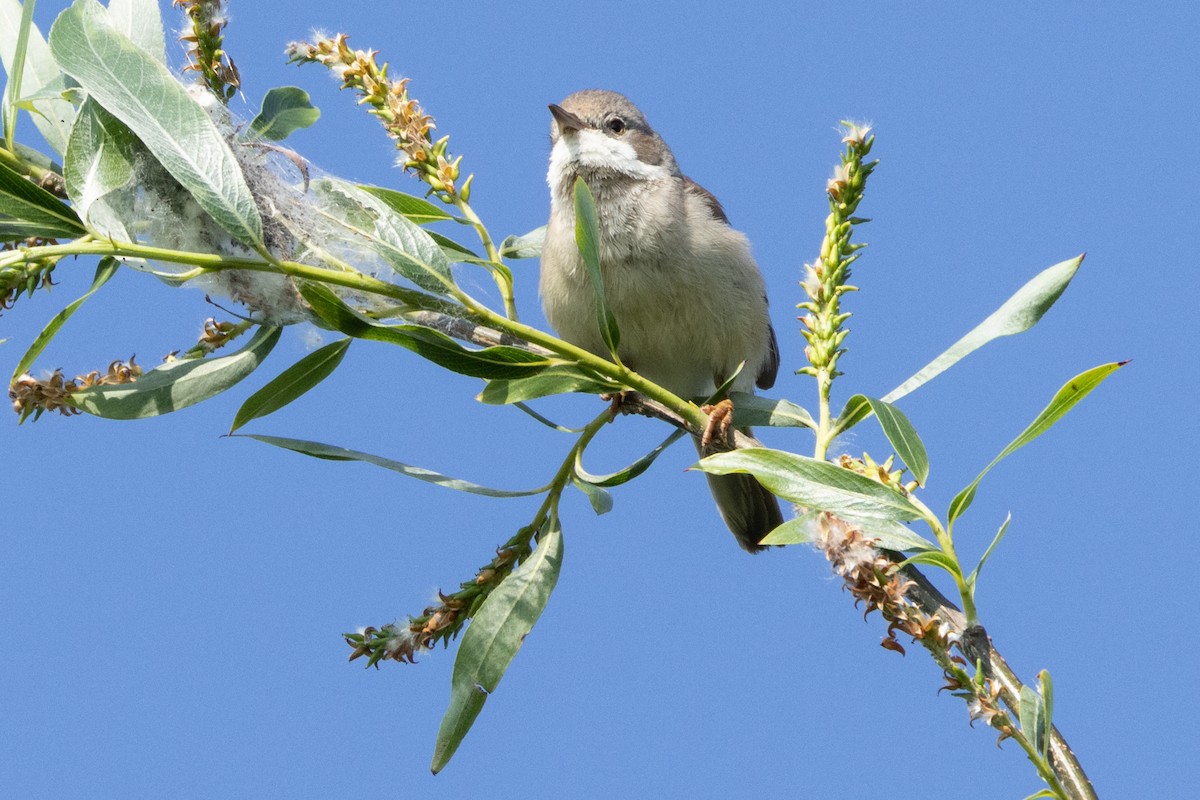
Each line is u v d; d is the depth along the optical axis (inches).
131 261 195.9
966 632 182.4
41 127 211.9
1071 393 179.0
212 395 218.5
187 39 230.4
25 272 194.9
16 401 208.1
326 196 215.9
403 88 251.8
